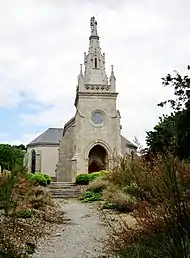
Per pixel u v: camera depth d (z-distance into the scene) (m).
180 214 5.08
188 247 5.00
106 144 39.41
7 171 10.85
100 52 43.22
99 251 9.16
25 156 18.11
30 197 15.73
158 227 5.66
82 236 11.48
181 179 5.29
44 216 14.59
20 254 8.16
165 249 5.33
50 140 59.41
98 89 41.06
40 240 10.71
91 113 40.25
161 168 5.52
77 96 40.91
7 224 10.98
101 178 24.78
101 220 14.41
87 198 22.22
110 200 17.83
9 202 10.41
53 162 58.12
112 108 40.72
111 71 42.09
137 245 6.38
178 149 9.05
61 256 8.96
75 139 39.47
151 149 10.86
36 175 29.75
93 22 45.03
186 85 10.88
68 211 17.53
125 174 16.36
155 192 5.80
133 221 11.57
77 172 37.88
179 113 10.26
